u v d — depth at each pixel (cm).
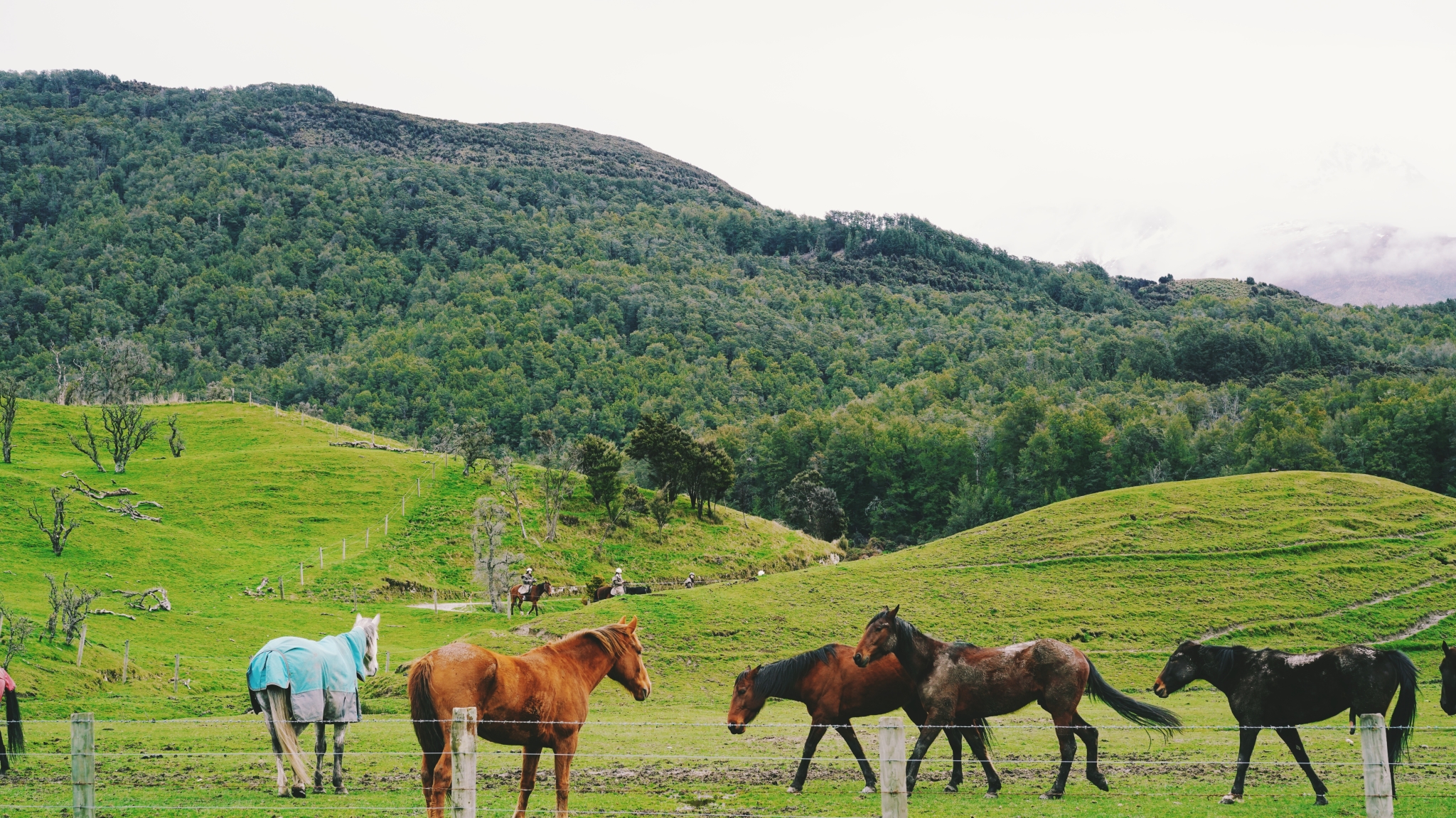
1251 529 6412
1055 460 14800
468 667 1544
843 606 5388
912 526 15362
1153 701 3881
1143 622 5162
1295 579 5662
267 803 1788
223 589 7031
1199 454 14725
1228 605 5362
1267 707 1925
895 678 2042
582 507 9969
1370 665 1873
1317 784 1816
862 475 16038
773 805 1798
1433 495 7038
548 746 1623
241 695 3919
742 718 2069
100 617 5334
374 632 2231
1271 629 5066
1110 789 1972
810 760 2008
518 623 6094
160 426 12250
